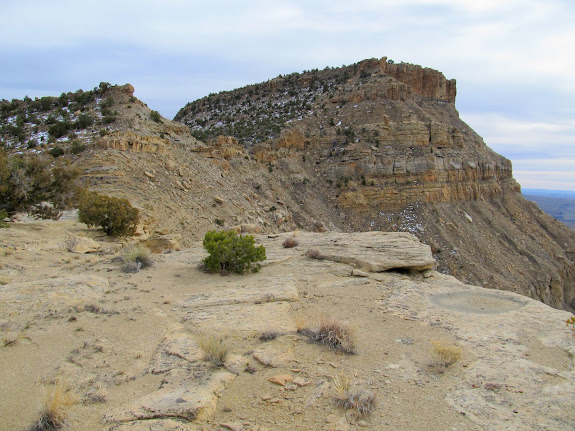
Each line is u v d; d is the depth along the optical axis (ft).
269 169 205.77
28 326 24.18
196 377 19.02
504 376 19.90
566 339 25.00
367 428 15.60
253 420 15.99
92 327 24.73
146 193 101.96
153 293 33.58
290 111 295.69
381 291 37.37
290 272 44.09
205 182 134.21
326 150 240.12
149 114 165.27
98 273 38.86
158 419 15.40
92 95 167.43
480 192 247.70
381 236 60.34
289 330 25.82
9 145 124.88
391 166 223.71
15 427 14.87
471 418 16.26
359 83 305.12
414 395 18.03
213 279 40.06
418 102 372.99
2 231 51.98
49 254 44.57
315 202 203.10
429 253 48.70
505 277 188.65
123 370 19.63
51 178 67.87
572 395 18.06
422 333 26.27
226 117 325.01
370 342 24.44
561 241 248.32
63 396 16.37
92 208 65.51
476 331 26.71
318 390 18.26
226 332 25.17
